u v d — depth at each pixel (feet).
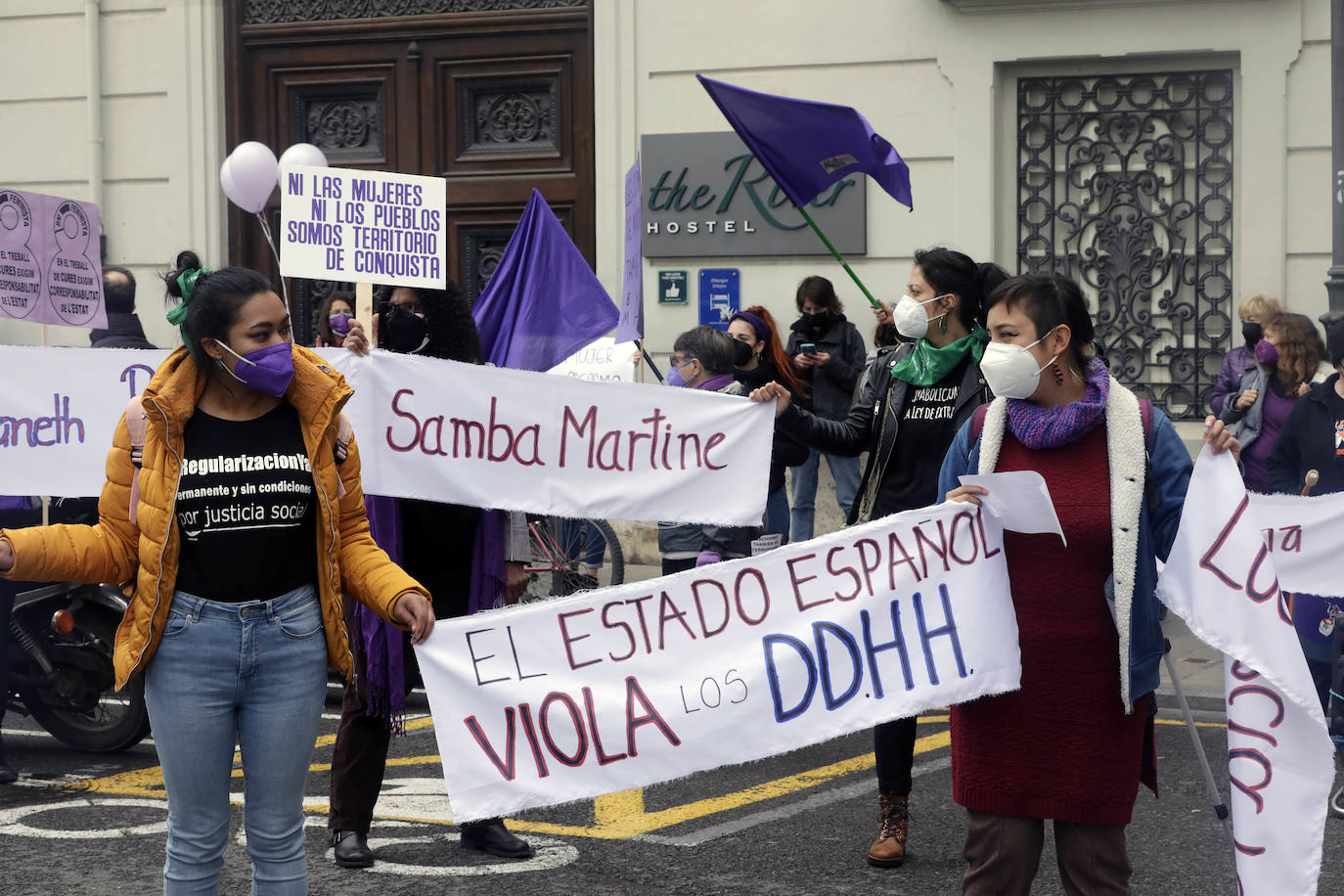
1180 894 14.34
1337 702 17.22
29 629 20.57
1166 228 33.30
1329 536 13.89
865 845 16.14
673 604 11.59
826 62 34.47
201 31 38.50
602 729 11.41
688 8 35.27
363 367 15.07
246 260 39.14
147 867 15.28
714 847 16.06
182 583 10.46
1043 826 10.93
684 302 35.45
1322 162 31.76
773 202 34.76
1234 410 27.48
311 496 10.67
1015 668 10.75
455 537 15.57
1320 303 31.94
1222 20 32.09
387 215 15.55
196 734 10.43
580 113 37.09
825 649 11.53
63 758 20.53
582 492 15.66
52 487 17.76
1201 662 26.73
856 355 32.53
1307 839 10.81
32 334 38.55
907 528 11.29
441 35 37.86
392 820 17.15
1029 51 33.22
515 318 19.24
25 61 39.40
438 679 11.12
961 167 33.78
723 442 15.92
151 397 10.21
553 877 14.90
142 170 38.99
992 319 10.93
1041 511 10.57
